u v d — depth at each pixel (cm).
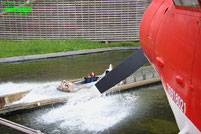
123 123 933
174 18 267
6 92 1234
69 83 1123
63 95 1091
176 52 253
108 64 1847
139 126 913
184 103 241
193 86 221
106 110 1043
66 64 1850
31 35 2662
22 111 1004
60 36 2659
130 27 2658
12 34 2666
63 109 1045
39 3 2583
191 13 234
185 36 238
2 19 2642
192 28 228
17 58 1970
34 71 1659
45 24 2627
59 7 2594
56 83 1292
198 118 219
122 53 2258
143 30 354
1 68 1742
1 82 1415
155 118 978
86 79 1229
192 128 232
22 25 2639
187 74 230
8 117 975
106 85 422
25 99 1054
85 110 1040
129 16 2627
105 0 2591
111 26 2648
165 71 281
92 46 2461
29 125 912
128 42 2648
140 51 421
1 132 855
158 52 298
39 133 498
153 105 1106
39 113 1011
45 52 2191
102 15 2622
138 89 1330
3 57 1994
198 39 216
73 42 2502
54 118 968
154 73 1455
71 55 2158
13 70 1688
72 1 2584
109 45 2545
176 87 256
